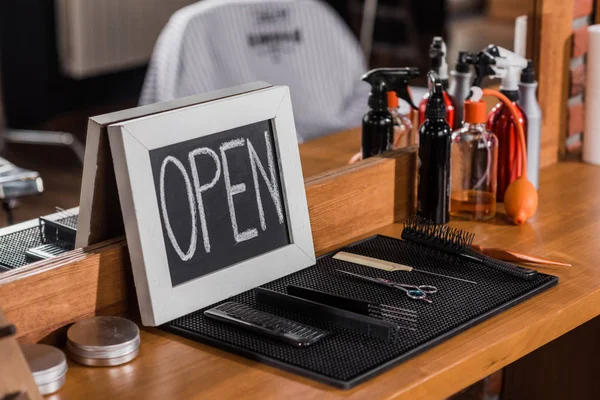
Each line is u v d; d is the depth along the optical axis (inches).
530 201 66.1
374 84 68.6
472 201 67.2
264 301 51.8
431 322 49.7
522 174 66.8
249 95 54.0
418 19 270.7
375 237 63.0
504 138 69.6
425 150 64.5
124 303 51.1
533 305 52.9
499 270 56.8
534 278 56.0
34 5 129.9
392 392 43.1
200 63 87.0
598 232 65.1
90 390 43.8
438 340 47.8
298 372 44.6
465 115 65.7
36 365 43.4
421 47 261.0
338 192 61.7
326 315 49.3
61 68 131.6
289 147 56.0
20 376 39.1
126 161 47.7
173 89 85.1
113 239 51.3
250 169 54.3
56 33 134.2
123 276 50.6
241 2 89.0
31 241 55.5
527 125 70.2
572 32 80.4
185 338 48.9
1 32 123.5
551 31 78.3
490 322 50.6
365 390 43.3
